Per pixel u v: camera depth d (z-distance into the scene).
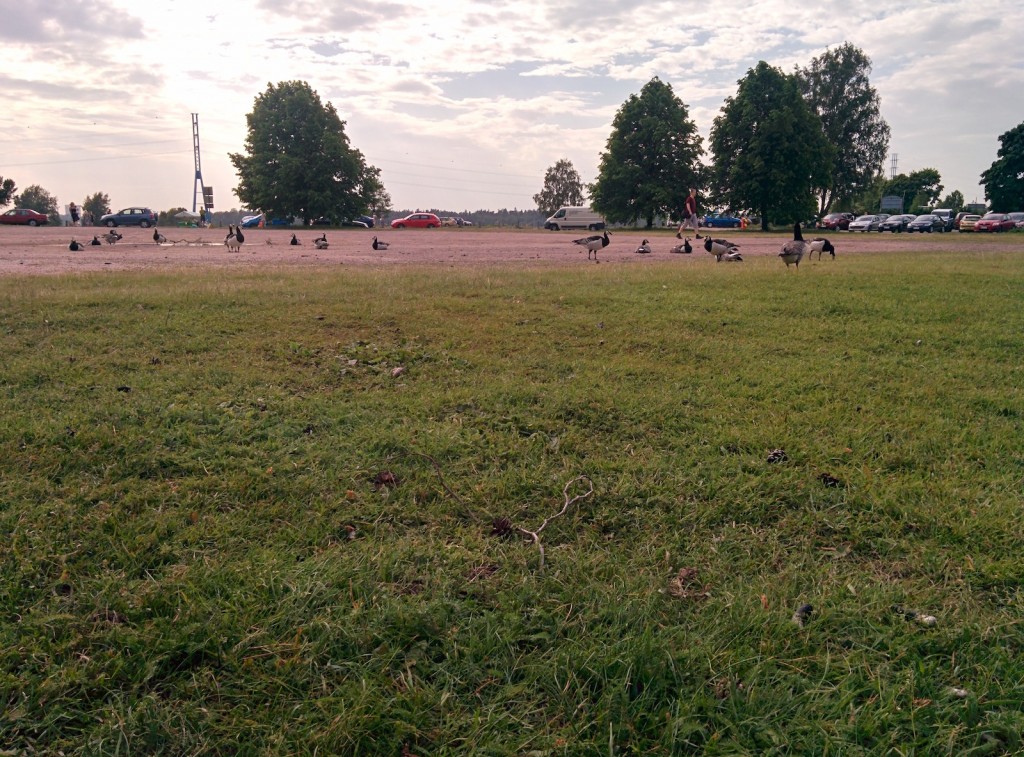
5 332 7.93
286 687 2.64
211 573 3.26
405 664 2.74
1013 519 3.78
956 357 7.26
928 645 2.85
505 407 5.50
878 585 3.23
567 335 8.09
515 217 106.69
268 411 5.41
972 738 2.43
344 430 5.04
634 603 3.07
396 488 4.13
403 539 3.61
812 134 60.00
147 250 25.62
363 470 4.37
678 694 2.60
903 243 35.47
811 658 2.78
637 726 2.48
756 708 2.54
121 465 4.39
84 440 4.68
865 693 2.64
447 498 4.03
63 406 5.47
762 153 59.75
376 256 22.28
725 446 4.83
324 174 65.56
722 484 4.20
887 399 5.84
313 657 2.77
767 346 7.64
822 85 73.94
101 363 6.73
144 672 2.69
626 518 3.86
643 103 64.06
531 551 3.50
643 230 62.56
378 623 2.93
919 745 2.41
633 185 65.00
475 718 2.47
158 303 9.60
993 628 2.94
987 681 2.64
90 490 4.08
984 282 12.62
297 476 4.30
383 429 4.98
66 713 2.51
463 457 4.58
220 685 2.66
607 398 5.69
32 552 3.42
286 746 2.39
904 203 110.62
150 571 3.34
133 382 6.11
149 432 4.88
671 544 3.60
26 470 4.32
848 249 27.31
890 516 3.84
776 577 3.31
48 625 2.92
